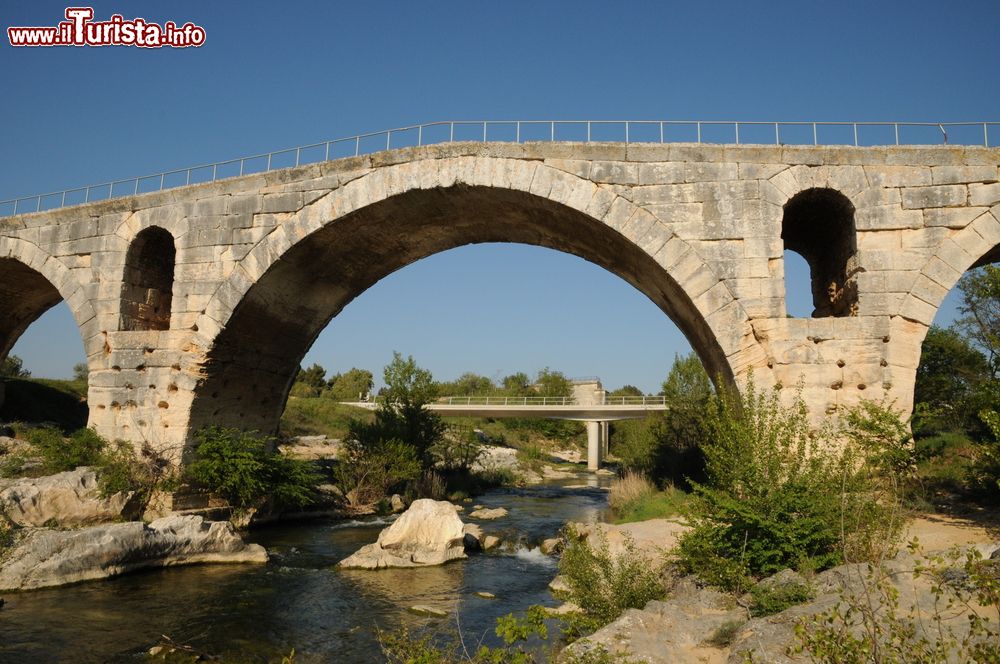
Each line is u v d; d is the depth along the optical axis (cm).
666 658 789
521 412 5072
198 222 1962
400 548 1727
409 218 1939
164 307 2222
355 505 2692
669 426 2691
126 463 1856
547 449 7300
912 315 1430
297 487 2227
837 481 1069
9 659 994
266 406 2302
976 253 1432
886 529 988
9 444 2198
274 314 2062
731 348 1480
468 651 1048
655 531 1586
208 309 1911
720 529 1073
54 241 2172
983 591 586
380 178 1789
